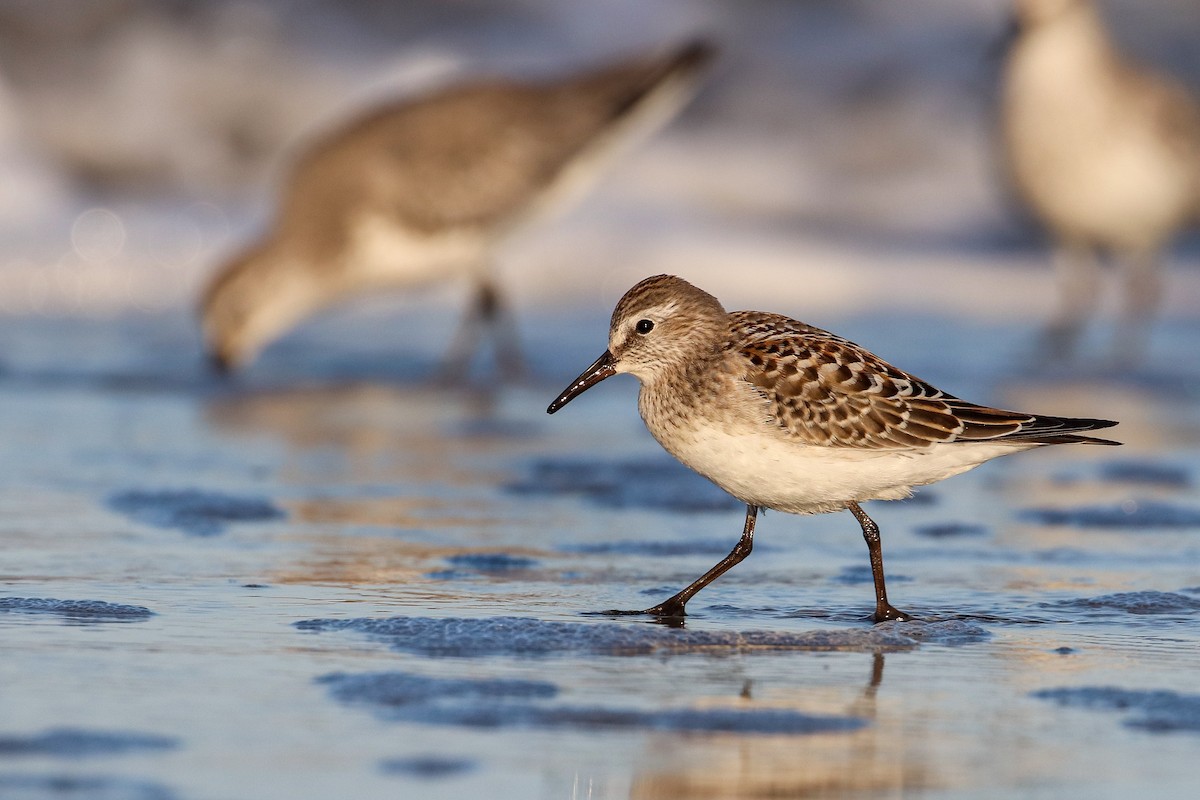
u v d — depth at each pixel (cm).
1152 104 1891
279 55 2664
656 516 1081
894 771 585
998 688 690
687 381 859
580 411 1531
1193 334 2050
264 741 594
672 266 2264
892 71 2798
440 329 2083
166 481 1155
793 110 2755
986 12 2855
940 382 1633
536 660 718
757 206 2586
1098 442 830
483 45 2748
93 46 2598
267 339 1770
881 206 2633
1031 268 2431
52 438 1316
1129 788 572
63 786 541
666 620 805
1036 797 563
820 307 2150
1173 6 2855
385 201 1780
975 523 1066
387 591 853
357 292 1833
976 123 2762
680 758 593
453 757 585
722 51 2783
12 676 667
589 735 614
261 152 2631
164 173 2548
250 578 874
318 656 713
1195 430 1440
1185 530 1052
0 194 2350
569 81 1883
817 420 830
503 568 921
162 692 651
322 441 1347
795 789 567
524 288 2189
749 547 853
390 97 2673
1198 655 748
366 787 554
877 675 708
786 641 764
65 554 922
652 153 2647
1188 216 1931
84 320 1995
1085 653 750
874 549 841
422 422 1453
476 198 1800
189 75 2617
